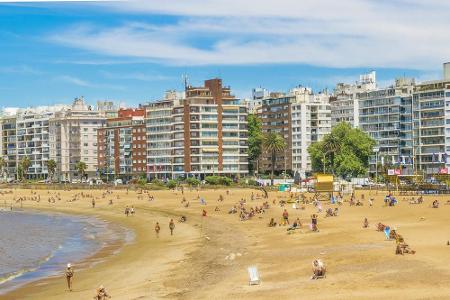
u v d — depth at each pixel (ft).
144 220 477.36
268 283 184.96
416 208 419.74
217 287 188.03
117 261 278.26
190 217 462.19
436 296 150.51
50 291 216.13
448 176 629.51
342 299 154.81
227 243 302.66
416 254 208.23
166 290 193.57
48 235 415.64
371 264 196.95
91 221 514.68
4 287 228.84
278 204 510.99
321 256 224.33
